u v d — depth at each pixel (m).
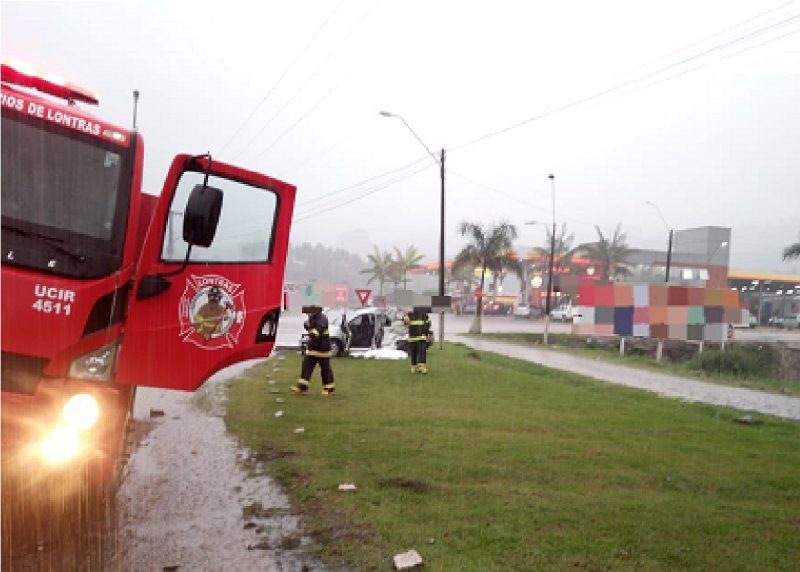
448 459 6.46
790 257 34.06
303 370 10.53
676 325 25.84
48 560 3.78
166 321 3.98
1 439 3.40
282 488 5.39
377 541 4.26
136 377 3.91
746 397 14.13
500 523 4.64
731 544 4.41
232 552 4.04
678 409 11.08
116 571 3.69
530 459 6.60
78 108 4.29
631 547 4.27
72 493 3.93
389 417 8.64
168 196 3.93
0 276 3.38
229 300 4.20
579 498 5.34
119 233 3.77
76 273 3.58
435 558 3.98
